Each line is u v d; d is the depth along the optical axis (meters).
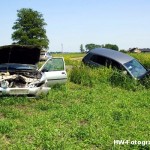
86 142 7.88
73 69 19.61
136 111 11.24
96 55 20.34
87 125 9.33
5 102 12.06
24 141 7.86
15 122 9.49
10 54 13.77
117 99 13.33
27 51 13.70
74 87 17.08
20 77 12.99
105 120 9.81
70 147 7.42
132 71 18.27
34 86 12.98
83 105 11.91
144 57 32.56
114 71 18.03
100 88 16.23
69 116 10.20
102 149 7.51
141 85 16.58
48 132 8.40
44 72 14.50
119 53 20.17
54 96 13.38
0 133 8.53
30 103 12.52
